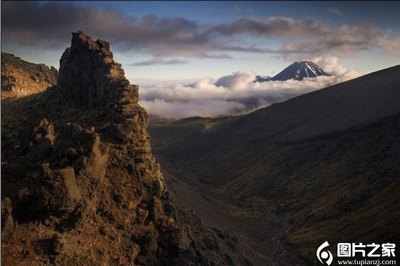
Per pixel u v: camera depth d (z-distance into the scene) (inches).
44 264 2219.5
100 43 4790.8
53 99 4771.2
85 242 2506.2
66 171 2561.5
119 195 2933.1
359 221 6756.9
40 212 2471.7
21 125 4426.7
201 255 3216.0
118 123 3326.8
